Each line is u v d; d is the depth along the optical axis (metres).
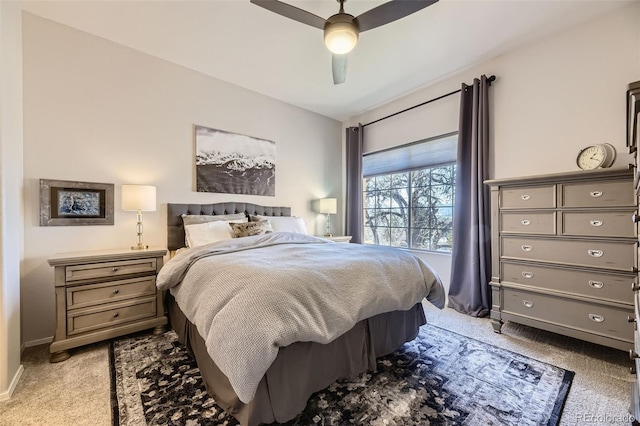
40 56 2.16
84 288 1.96
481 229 2.69
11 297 1.60
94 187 2.40
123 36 2.43
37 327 2.14
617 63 2.08
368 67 2.91
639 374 1.16
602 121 2.15
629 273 1.69
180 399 1.43
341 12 1.79
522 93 2.56
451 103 3.14
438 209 3.38
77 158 2.32
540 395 1.47
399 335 1.96
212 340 1.16
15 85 1.84
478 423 1.27
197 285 1.56
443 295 2.10
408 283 1.88
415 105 3.50
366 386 1.57
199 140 3.02
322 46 2.56
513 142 2.62
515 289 2.18
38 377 1.64
